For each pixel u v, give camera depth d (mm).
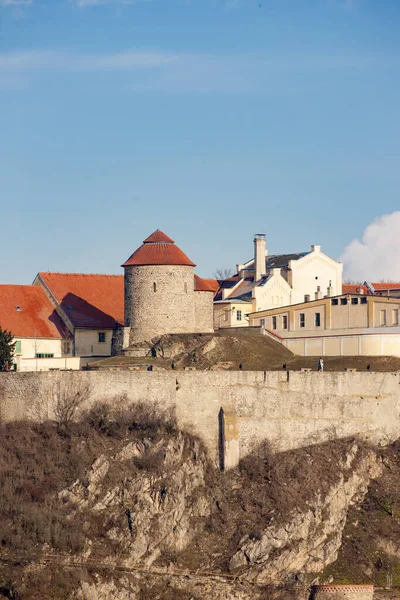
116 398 166125
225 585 152750
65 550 151000
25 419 166375
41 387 166250
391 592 153500
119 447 162125
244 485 163875
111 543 153000
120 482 158375
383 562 159125
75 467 159000
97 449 161500
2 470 157625
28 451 160875
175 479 160000
